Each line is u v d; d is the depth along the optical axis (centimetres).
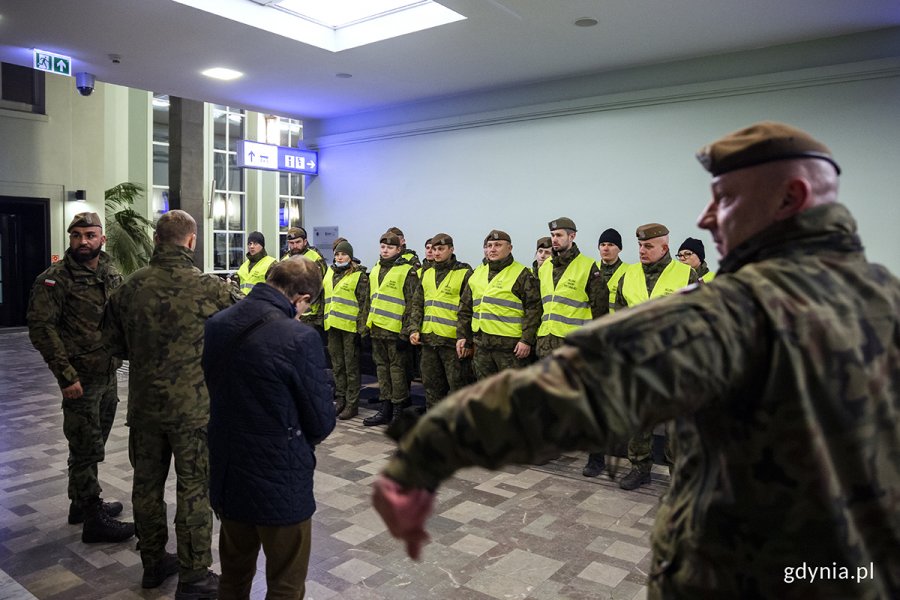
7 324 1288
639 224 641
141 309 282
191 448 289
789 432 89
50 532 366
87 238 347
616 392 84
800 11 482
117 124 1683
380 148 855
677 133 616
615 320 89
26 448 520
